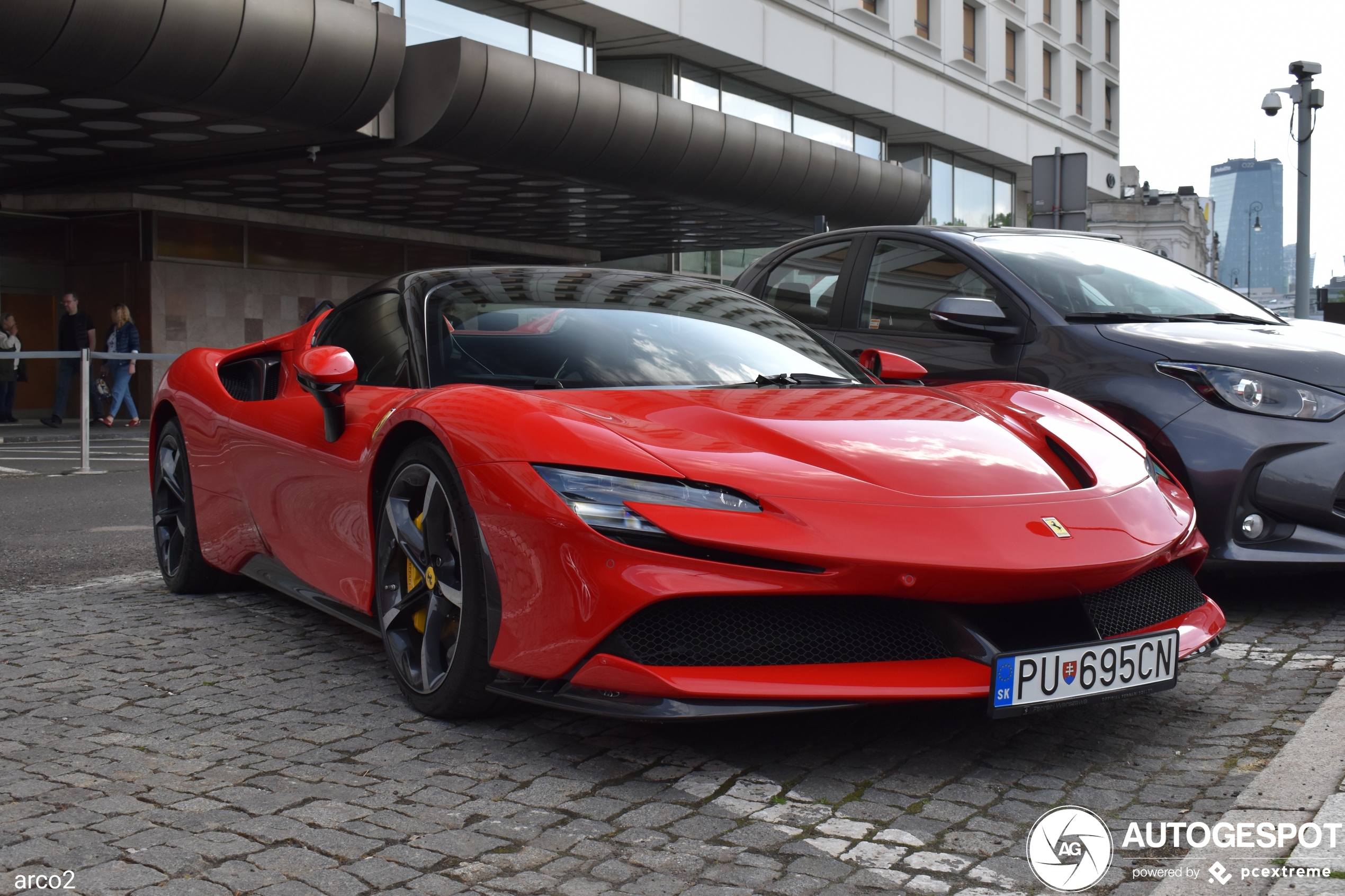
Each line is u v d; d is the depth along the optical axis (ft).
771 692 7.25
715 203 56.75
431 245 65.77
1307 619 11.75
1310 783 7.04
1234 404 11.76
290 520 11.10
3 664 10.63
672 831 6.65
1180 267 16.17
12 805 7.16
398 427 9.12
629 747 8.08
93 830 6.74
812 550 7.18
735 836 6.57
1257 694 9.16
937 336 14.71
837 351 11.75
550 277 11.78
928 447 8.48
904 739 8.17
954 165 94.48
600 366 9.90
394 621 9.20
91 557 16.55
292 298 58.44
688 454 7.89
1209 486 11.62
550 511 7.53
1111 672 7.77
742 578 7.22
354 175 48.39
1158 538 8.15
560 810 6.97
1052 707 7.53
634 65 66.90
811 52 73.15
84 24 32.55
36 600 13.51
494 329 10.30
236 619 12.42
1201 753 7.84
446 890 5.92
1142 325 13.20
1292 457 11.47
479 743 8.22
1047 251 15.28
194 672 10.28
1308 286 47.98
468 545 8.19
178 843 6.54
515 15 56.85
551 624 7.56
